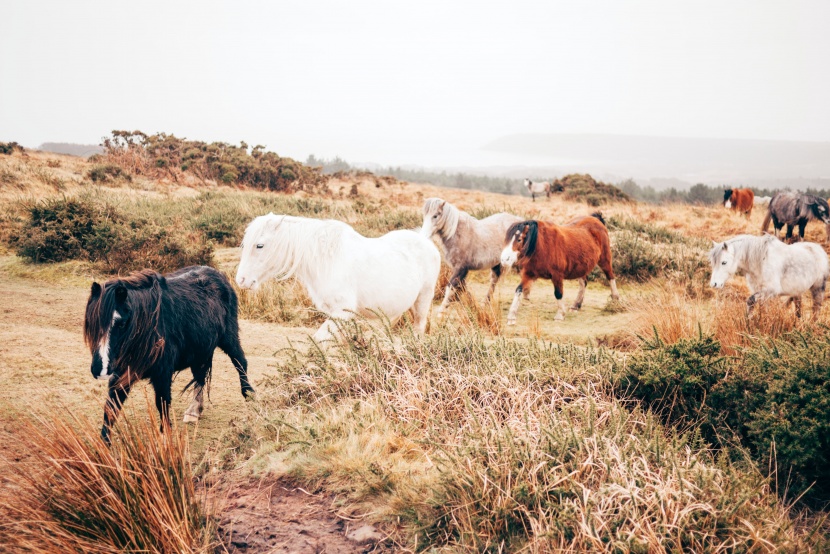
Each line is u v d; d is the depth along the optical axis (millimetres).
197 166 22203
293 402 4512
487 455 3365
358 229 12633
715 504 2951
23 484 3012
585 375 4570
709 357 4426
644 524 2816
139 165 21469
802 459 3434
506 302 9172
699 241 13812
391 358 4824
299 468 3598
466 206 19594
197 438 4070
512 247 7566
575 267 8188
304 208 15430
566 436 3424
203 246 10016
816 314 7512
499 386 4316
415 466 3543
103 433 3379
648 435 3609
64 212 10109
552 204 23719
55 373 4859
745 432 3998
